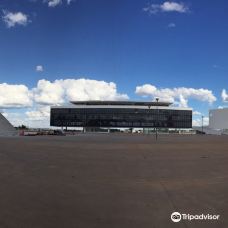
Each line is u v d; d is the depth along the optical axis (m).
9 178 14.89
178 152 28.75
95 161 21.44
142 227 8.34
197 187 13.34
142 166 19.34
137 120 196.75
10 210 9.60
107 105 197.88
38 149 30.58
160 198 11.41
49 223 8.48
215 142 47.59
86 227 8.24
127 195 11.79
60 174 16.14
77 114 198.75
